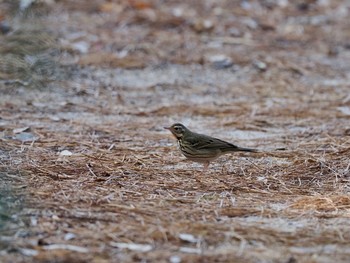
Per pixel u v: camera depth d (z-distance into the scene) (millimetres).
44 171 11664
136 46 19141
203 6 21844
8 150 12742
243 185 11492
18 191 10672
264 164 12500
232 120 15125
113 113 15383
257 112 15609
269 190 11344
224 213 10250
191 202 10672
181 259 8844
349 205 10688
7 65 17094
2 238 9227
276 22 21516
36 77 16906
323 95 16922
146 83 17312
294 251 9156
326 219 10172
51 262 8711
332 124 14859
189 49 19312
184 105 16031
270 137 14109
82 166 12008
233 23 21031
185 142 11977
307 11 22438
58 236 9320
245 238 9414
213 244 9258
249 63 18719
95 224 9672
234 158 12789
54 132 13930
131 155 12727
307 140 13836
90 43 19078
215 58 18688
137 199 10688
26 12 19359
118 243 9188
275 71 18422
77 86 16797
